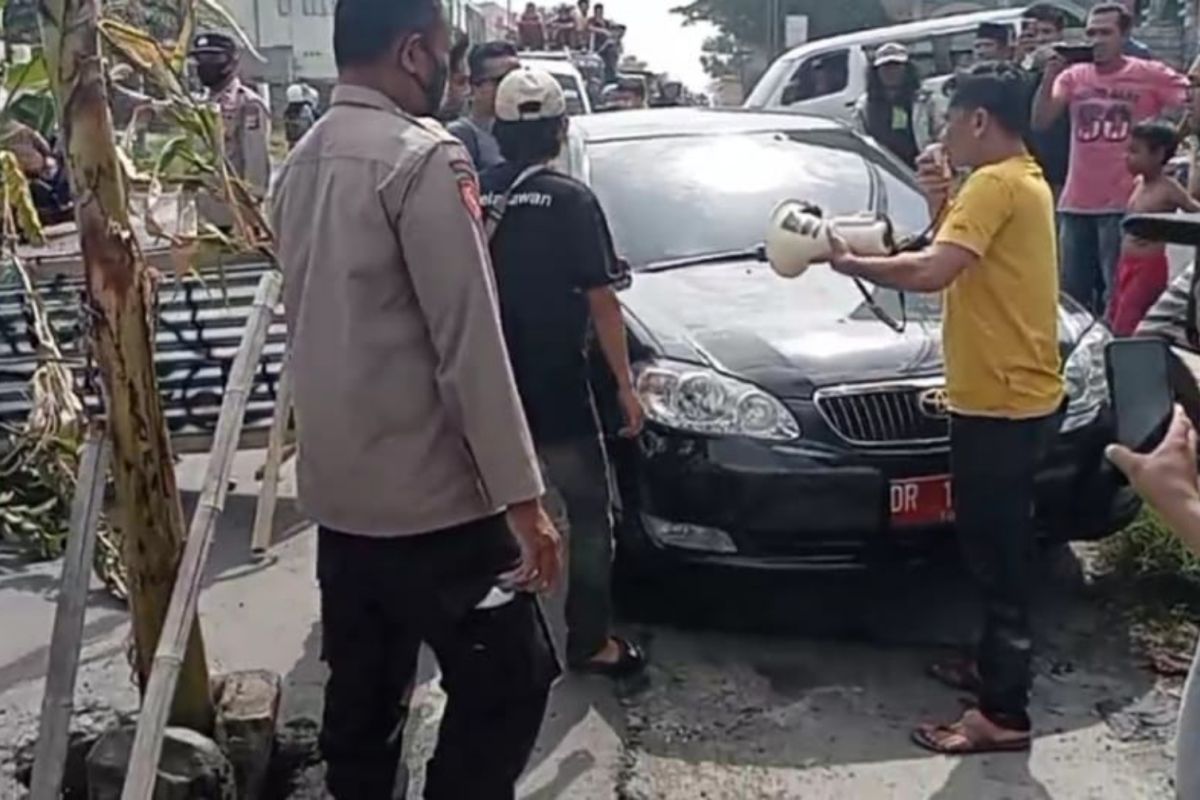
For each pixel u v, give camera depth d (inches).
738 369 152.5
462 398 91.3
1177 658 152.6
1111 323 219.1
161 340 195.8
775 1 1489.9
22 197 153.3
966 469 129.1
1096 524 157.8
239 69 275.6
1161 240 67.2
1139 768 130.8
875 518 147.3
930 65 478.0
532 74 137.3
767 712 142.9
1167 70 264.2
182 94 135.8
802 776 130.6
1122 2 331.3
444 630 98.7
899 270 123.3
